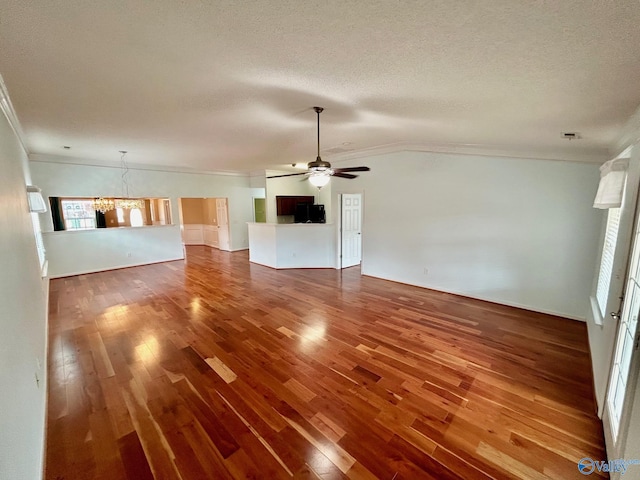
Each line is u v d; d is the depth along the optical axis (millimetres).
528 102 2094
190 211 10695
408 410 2184
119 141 4285
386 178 5477
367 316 3926
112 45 1551
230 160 6512
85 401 2283
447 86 1995
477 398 2309
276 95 2342
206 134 3850
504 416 2119
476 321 3744
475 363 2791
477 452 1825
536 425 2035
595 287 3359
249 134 3875
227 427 2029
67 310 4180
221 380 2551
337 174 4160
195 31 1408
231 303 4461
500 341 3211
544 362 2803
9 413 1204
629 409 1427
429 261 5078
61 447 1856
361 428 2020
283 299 4637
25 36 1441
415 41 1451
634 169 1984
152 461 1765
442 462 1757
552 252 3848
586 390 2398
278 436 1953
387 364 2779
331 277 6000
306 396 2344
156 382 2523
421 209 5059
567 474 1676
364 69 1823
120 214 9789
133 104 2580
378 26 1333
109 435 1955
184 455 1808
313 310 4156
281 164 7309
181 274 6305
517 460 1768
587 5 1041
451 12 1186
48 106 2604
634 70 1453
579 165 3570
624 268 1923
